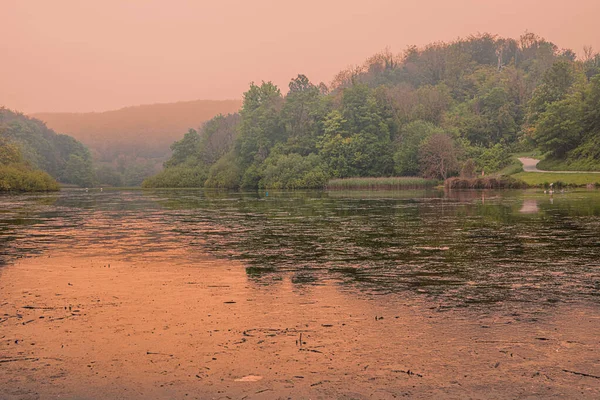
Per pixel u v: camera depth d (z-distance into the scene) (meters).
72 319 8.55
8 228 23.62
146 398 5.62
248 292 10.37
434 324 8.06
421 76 196.88
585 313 8.62
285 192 78.50
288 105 115.75
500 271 12.38
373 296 9.94
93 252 16.00
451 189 75.00
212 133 139.25
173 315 8.72
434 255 14.84
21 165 95.75
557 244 16.64
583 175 70.44
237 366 6.44
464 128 118.62
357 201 46.16
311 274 12.20
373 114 106.69
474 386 5.83
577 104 91.31
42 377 6.20
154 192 85.00
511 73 161.75
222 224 24.92
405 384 5.89
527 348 6.97
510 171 90.75
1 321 8.45
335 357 6.70
